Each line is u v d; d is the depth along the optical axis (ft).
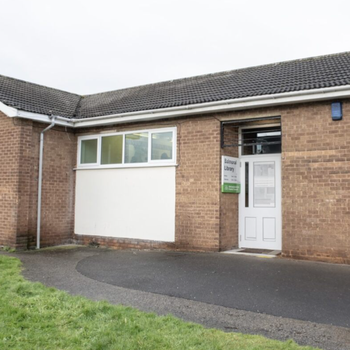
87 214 38.22
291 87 28.22
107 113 35.96
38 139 36.11
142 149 35.32
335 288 19.90
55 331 14.39
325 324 15.34
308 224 27.09
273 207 31.68
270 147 32.53
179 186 32.89
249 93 29.73
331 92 25.89
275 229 31.50
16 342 13.38
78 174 39.17
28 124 35.12
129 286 21.15
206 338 13.70
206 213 31.40
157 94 39.06
